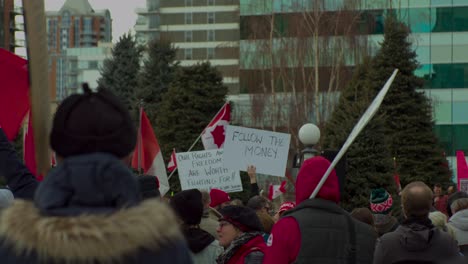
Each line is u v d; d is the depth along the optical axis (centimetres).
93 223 256
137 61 5388
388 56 3841
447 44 5759
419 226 585
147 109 4775
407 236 577
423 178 3772
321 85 4762
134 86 5347
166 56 4897
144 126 1489
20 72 689
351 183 2845
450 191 2202
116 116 283
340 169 879
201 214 687
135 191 277
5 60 685
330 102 4638
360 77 3891
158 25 12200
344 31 4719
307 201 548
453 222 866
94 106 282
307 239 533
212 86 3991
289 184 3023
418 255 577
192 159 1437
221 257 679
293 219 540
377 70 3847
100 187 271
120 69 5353
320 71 4759
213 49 12025
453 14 5756
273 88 4744
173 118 3972
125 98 5316
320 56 4716
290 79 4800
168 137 3981
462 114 5712
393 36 3862
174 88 4003
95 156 276
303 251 531
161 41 4959
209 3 12056
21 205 265
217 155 1438
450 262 405
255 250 679
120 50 5403
